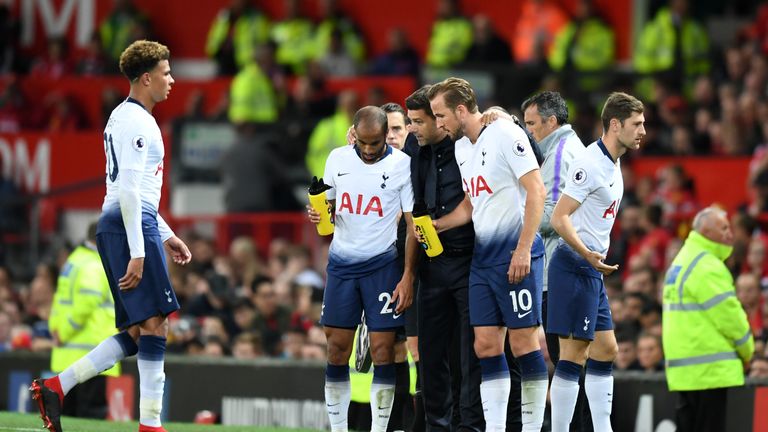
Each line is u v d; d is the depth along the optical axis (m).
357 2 73.19
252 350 46.34
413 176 29.30
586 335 28.75
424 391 29.83
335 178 28.95
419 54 71.38
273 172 59.41
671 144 57.72
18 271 60.16
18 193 65.75
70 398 43.34
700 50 63.78
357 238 28.83
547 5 68.75
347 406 29.56
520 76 61.59
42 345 48.47
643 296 41.09
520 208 28.22
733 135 56.12
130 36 73.62
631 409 37.88
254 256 53.09
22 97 70.38
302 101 63.78
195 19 75.88
